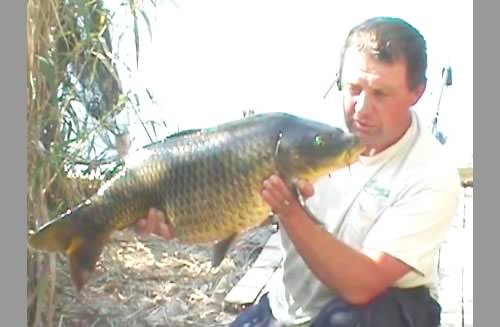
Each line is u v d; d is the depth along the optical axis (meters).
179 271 3.36
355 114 1.89
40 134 2.97
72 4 3.09
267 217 1.82
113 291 3.24
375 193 1.88
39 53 2.94
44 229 1.89
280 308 1.99
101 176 3.07
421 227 1.83
